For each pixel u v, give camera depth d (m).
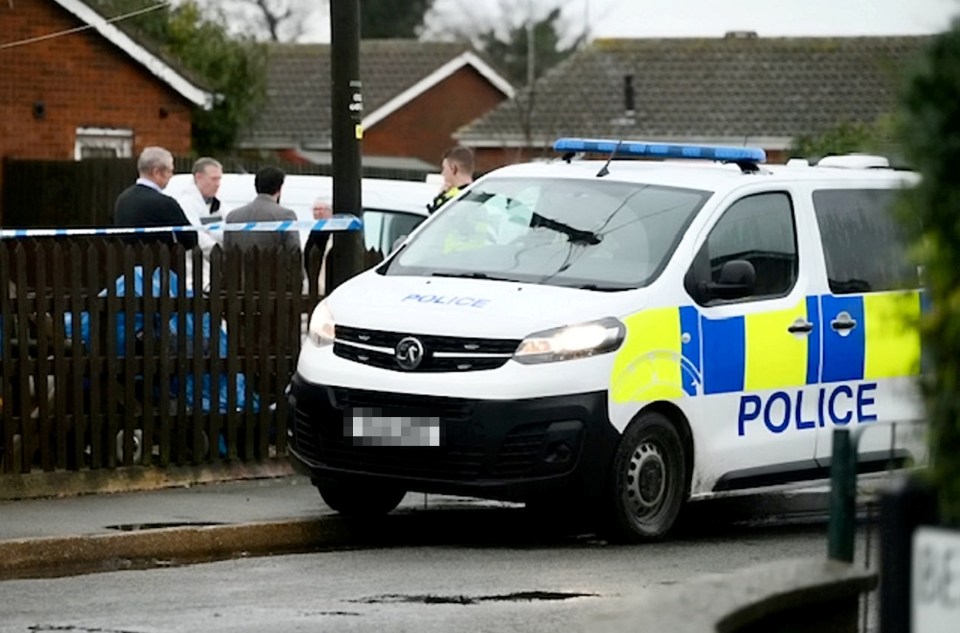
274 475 26.03
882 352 23.72
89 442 24.41
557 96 103.56
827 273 23.33
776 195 23.25
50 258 23.94
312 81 108.38
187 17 78.12
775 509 26.09
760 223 22.95
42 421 23.88
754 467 22.44
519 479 20.47
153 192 28.62
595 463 20.75
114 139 63.41
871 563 14.25
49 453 24.03
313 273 26.45
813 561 11.40
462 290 21.62
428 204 36.53
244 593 18.17
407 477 20.88
